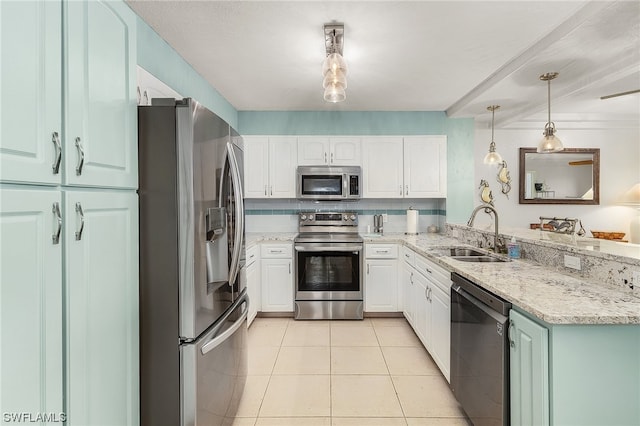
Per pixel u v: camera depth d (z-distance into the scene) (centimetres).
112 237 122
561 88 294
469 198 402
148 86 201
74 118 102
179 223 143
